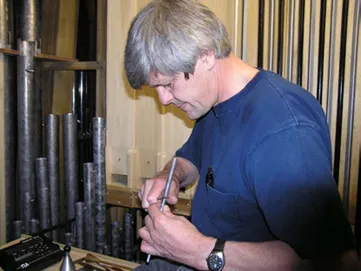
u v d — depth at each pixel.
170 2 0.79
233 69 0.86
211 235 0.91
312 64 1.45
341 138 1.42
